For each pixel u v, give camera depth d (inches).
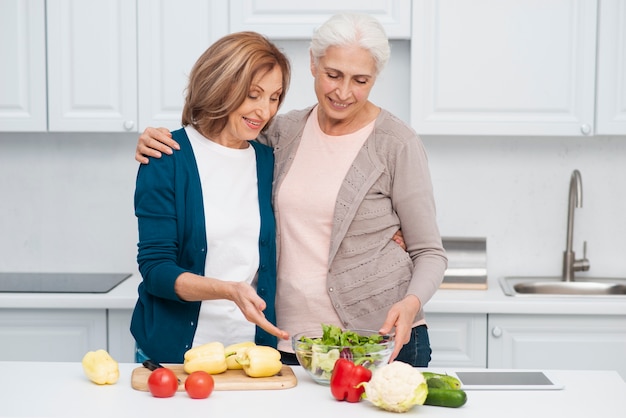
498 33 115.9
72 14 117.6
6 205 133.0
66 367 72.5
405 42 127.4
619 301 111.7
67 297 112.0
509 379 69.4
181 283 74.8
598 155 130.1
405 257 83.9
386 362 68.1
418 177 82.9
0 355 114.2
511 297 114.4
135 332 82.1
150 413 60.4
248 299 71.0
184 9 117.1
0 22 117.6
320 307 84.2
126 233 133.0
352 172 83.5
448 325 113.8
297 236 84.4
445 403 62.1
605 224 131.0
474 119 117.2
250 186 83.8
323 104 81.7
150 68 118.0
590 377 70.4
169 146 81.4
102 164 132.0
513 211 131.1
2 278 126.6
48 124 119.1
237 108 79.4
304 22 116.6
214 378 67.5
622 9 115.2
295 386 67.6
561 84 116.3
